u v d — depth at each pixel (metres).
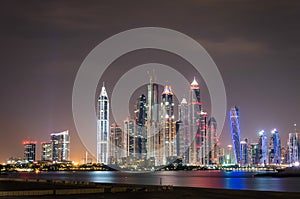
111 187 91.12
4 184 111.44
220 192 85.31
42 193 75.94
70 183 114.50
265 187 163.62
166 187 91.62
